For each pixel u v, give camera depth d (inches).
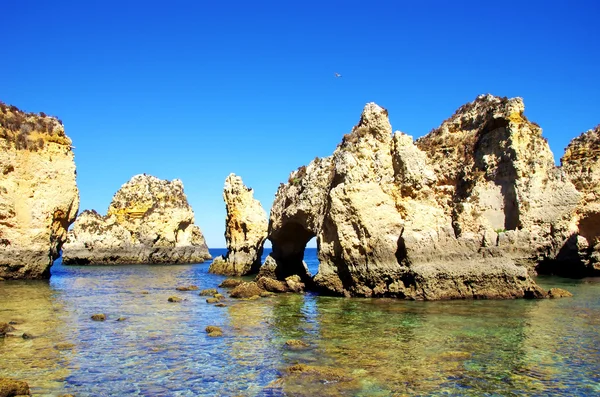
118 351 644.7
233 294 1207.6
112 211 3270.2
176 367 574.9
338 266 1195.3
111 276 1966.0
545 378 527.5
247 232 2096.5
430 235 1085.8
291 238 1583.4
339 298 1124.5
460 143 1533.0
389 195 1182.3
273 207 1604.3
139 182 3351.4
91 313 935.0
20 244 1536.7
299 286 1312.7
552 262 1439.5
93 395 484.1
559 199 1428.4
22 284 1445.6
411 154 1198.9
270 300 1134.4
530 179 1423.5
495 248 1083.9
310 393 486.9
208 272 2226.9
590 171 1685.5
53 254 1653.5
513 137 1418.6
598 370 553.3
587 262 1493.6
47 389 497.7
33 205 1567.4
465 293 1054.4
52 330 765.9
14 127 1571.1
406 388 499.2
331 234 1191.6
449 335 714.2
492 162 1451.8
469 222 1221.1
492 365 570.6
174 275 2063.2
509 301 1014.4
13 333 741.9
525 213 1407.5
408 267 1071.6
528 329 747.4
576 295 1093.8
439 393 486.6
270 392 491.2
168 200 3346.5
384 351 631.8
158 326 810.8
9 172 1536.7
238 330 776.9
